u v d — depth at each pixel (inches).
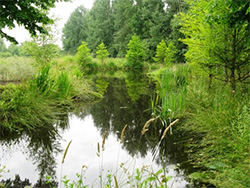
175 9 1126.4
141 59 1043.9
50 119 201.3
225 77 210.7
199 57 212.1
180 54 891.4
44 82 233.0
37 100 197.8
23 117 172.7
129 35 1397.6
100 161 121.6
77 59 911.0
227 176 91.4
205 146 131.4
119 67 1028.5
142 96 329.1
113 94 348.5
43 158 125.3
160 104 263.7
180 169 108.3
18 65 327.3
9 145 143.3
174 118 194.2
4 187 92.6
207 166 106.3
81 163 119.3
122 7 1550.2
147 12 1285.7
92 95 317.1
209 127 143.6
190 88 218.8
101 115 225.8
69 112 237.3
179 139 149.1
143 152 133.0
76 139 157.6
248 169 86.1
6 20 192.1
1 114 167.5
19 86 209.6
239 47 188.7
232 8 147.0
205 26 194.7
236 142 111.5
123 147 142.0
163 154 127.8
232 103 153.3
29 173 107.0
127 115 224.2
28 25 215.2
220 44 192.5
